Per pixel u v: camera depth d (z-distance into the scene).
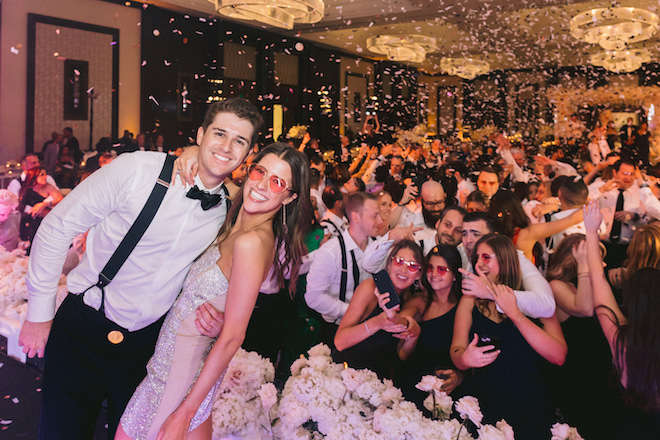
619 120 17.00
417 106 21.02
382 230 3.54
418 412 1.97
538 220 4.24
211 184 1.86
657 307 2.16
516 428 2.24
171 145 12.16
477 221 3.01
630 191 4.89
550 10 11.16
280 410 2.08
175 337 1.76
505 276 2.54
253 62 14.31
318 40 15.75
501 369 2.32
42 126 10.08
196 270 1.79
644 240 2.86
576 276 2.91
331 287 3.10
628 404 2.21
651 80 16.98
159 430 1.74
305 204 1.85
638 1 9.84
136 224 1.77
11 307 3.66
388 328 2.48
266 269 1.66
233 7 7.55
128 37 11.29
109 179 1.73
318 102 16.44
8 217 5.50
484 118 20.81
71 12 10.36
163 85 11.95
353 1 11.25
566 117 17.97
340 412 2.04
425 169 7.61
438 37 14.88
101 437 2.81
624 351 2.24
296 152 1.79
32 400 3.10
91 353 1.87
